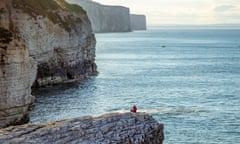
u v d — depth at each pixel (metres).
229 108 72.06
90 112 66.56
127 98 81.12
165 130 55.06
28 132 23.31
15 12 80.62
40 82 88.94
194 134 53.47
